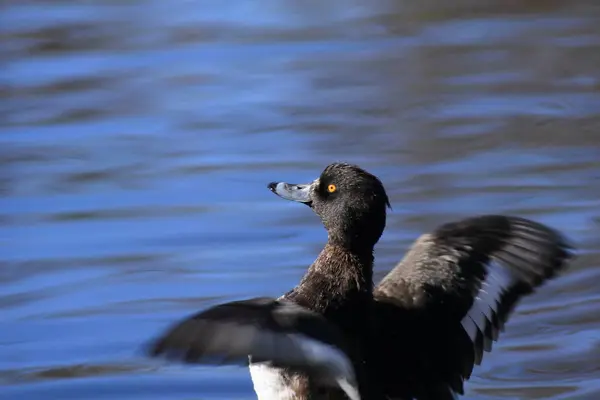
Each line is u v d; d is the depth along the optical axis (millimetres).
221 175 14664
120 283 11742
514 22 21484
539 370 10125
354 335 7270
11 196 14047
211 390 9891
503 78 18531
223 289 11539
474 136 15984
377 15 22078
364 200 7598
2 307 11266
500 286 7297
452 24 21406
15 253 12445
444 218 13094
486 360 10336
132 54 19891
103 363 10281
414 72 18859
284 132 16266
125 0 23219
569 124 16453
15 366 10219
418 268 7500
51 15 22094
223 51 19984
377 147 15594
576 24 21188
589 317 11047
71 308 11219
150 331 10727
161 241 12727
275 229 13000
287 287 11539
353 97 17766
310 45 20281
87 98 17891
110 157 15430
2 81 18625
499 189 13992
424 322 7258
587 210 13344
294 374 7074
